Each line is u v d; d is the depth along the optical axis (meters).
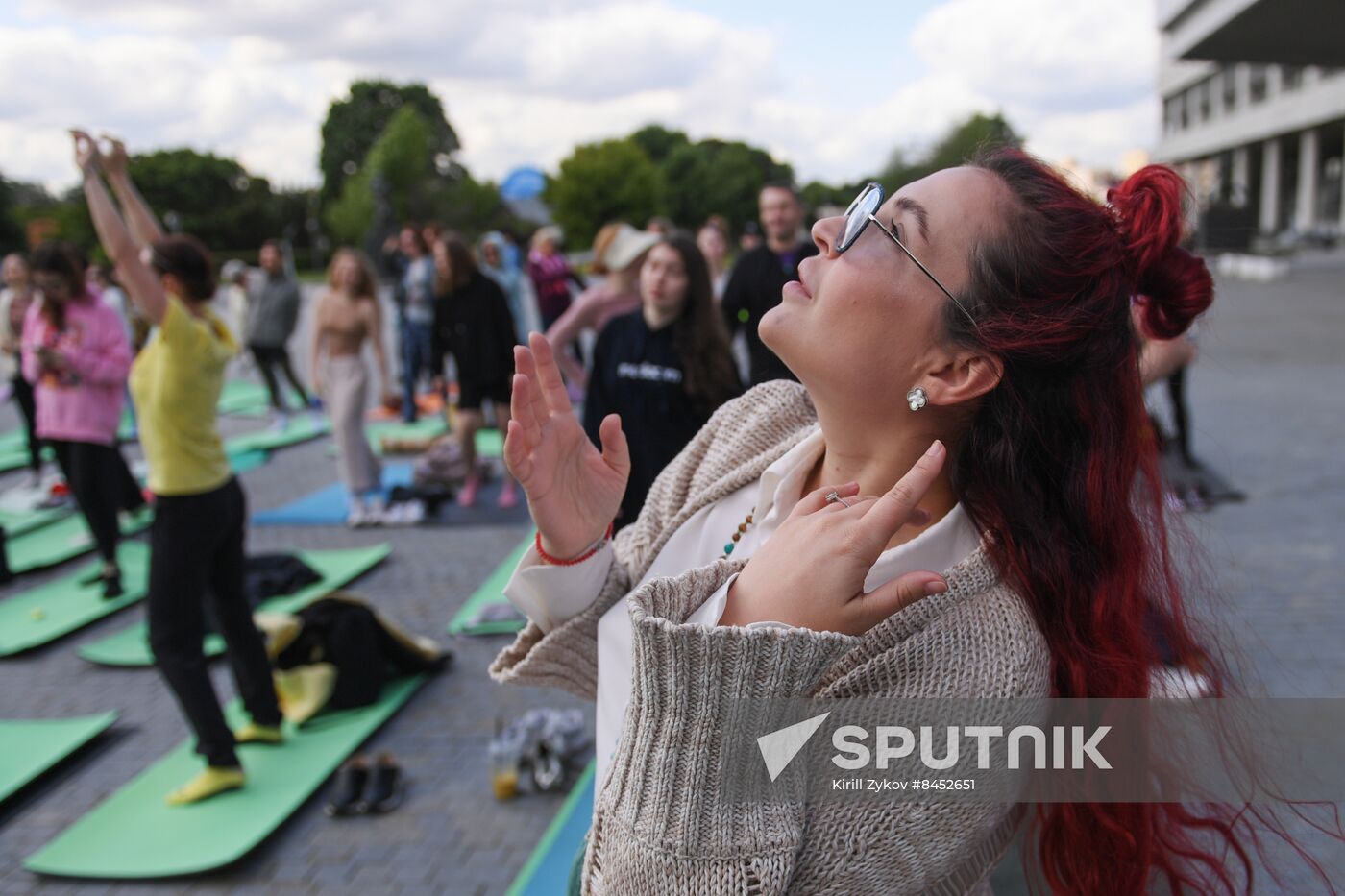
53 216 52.97
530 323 14.79
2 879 3.15
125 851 3.22
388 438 9.41
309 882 3.09
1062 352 0.98
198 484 3.43
